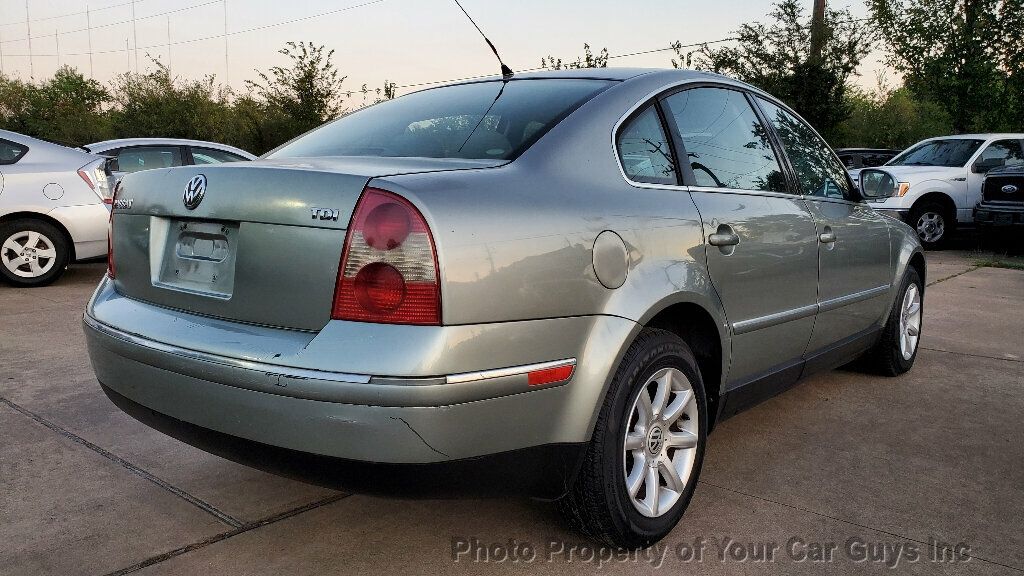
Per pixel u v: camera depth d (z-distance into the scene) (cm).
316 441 196
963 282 840
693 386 268
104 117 4238
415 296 194
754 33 1927
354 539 255
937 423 382
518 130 250
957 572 241
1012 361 507
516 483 217
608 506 234
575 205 229
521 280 208
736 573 238
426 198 198
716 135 304
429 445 194
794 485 305
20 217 716
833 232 358
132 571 232
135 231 256
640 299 236
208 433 216
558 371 216
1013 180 1076
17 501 277
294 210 206
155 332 229
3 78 4941
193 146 950
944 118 2336
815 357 362
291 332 206
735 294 285
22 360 462
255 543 251
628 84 279
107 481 296
